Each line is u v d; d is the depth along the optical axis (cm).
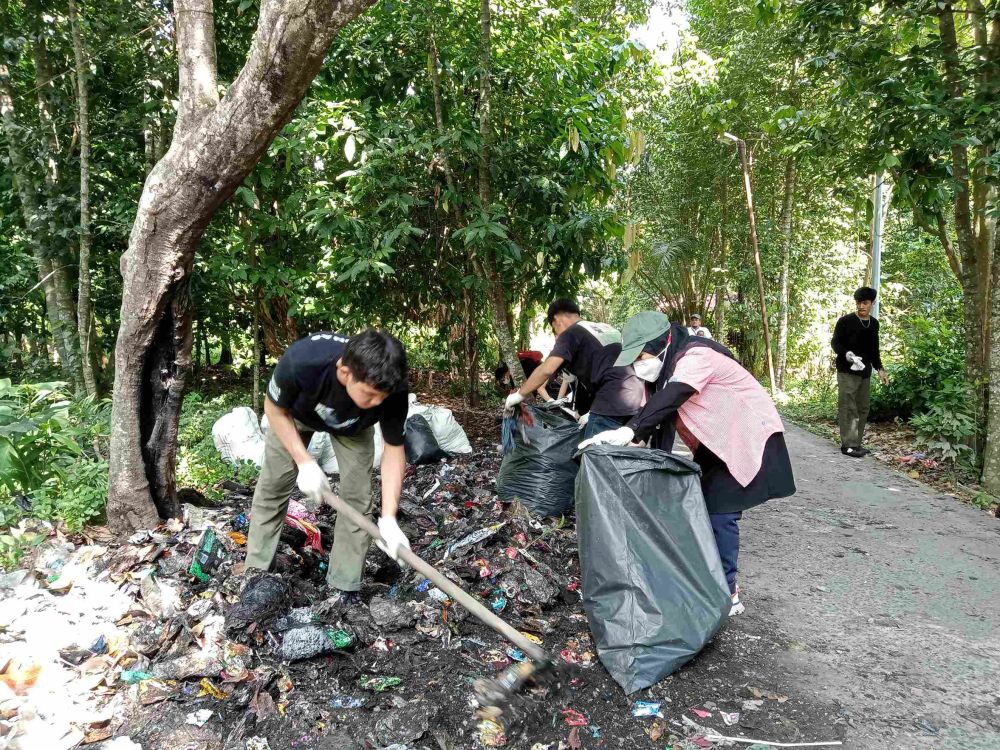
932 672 293
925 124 636
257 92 292
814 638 321
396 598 317
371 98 593
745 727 251
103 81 655
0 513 383
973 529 489
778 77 1169
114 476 362
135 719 233
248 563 311
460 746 232
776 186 1484
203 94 309
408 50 605
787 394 1262
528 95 612
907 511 533
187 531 356
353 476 305
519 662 274
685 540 293
